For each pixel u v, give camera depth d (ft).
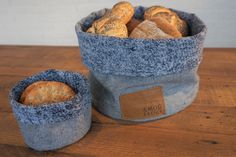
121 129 1.45
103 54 1.37
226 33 2.85
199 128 1.42
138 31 1.42
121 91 1.44
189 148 1.28
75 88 1.44
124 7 1.56
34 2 3.21
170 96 1.48
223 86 1.82
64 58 2.52
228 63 2.16
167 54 1.30
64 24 3.25
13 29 3.48
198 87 1.74
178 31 1.49
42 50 2.82
